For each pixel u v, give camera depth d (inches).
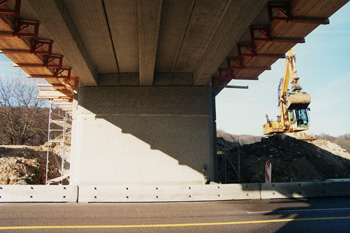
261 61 507.8
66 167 1034.1
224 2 323.3
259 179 795.4
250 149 990.4
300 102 838.5
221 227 242.1
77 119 531.8
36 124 1592.0
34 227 237.3
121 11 338.3
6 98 1464.1
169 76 547.2
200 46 437.7
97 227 239.5
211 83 565.3
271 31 386.6
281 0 333.7
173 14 348.5
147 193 398.6
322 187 443.5
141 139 520.7
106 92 534.9
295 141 1024.2
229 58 505.0
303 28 368.8
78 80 581.9
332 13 331.9
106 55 464.8
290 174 820.6
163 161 515.8
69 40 358.6
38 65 477.7
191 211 319.0
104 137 518.6
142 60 414.6
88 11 335.3
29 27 371.2
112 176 506.6
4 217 277.9
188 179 512.1
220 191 412.5
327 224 253.4
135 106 532.4
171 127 529.0
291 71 1097.4
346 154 1266.0
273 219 274.8
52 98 794.8
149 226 244.2
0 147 877.2
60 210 320.2
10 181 662.5
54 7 284.4
